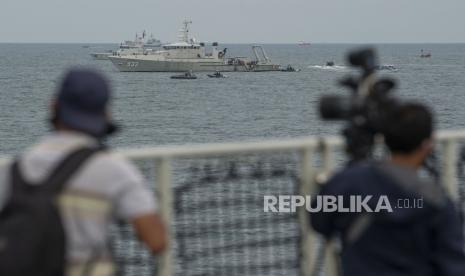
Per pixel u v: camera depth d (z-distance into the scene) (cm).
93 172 1284
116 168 1300
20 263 1192
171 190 1683
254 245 1798
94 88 1313
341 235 1445
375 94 1486
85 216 1274
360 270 1393
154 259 1706
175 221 1727
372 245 1387
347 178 1420
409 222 1366
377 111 1467
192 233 1752
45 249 1213
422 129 1397
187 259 1755
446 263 1363
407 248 1371
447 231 1373
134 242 1700
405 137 1395
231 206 1795
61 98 1322
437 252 1377
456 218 1392
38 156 1305
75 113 1316
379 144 1547
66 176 1275
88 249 1279
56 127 1354
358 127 1481
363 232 1396
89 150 1306
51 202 1245
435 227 1373
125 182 1298
